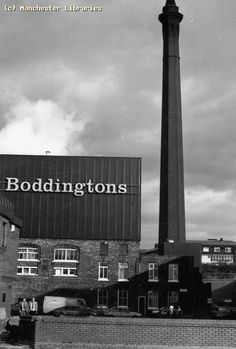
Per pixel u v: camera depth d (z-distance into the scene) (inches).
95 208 2420.0
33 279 2311.8
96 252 2357.3
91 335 823.7
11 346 842.8
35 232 2380.7
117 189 2444.6
